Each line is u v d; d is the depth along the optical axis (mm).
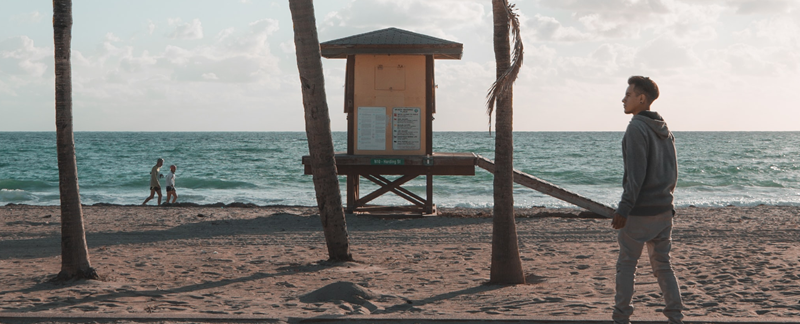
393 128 16828
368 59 16781
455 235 13523
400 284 7703
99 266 9148
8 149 80750
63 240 7789
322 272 8648
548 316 5324
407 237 13172
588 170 44750
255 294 6980
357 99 16844
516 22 7117
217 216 17641
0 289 7199
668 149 4414
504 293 6898
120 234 13781
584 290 6988
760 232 13297
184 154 67188
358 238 13016
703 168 46938
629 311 4453
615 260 9719
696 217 17031
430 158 16516
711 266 8562
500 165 7707
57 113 7680
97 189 31281
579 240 12555
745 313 5504
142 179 36438
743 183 36312
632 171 4227
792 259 9016
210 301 6473
